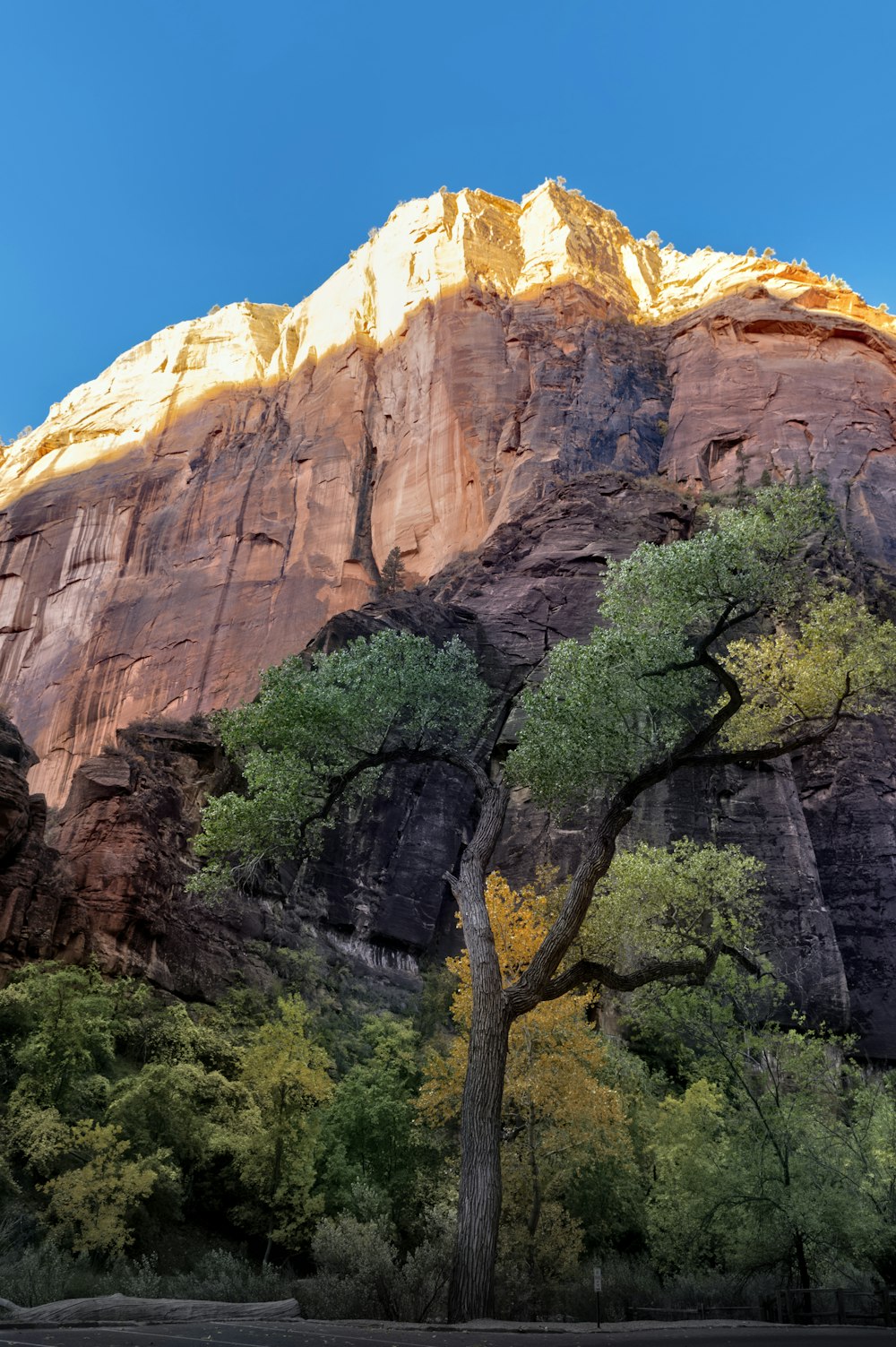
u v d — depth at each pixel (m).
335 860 49.88
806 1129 21.72
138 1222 24.33
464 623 64.75
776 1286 20.09
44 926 32.69
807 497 17.95
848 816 53.88
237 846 19.05
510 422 90.38
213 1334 8.97
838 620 18.94
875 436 85.38
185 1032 31.80
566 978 15.99
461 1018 25.39
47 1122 23.64
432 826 53.44
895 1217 19.98
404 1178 28.31
